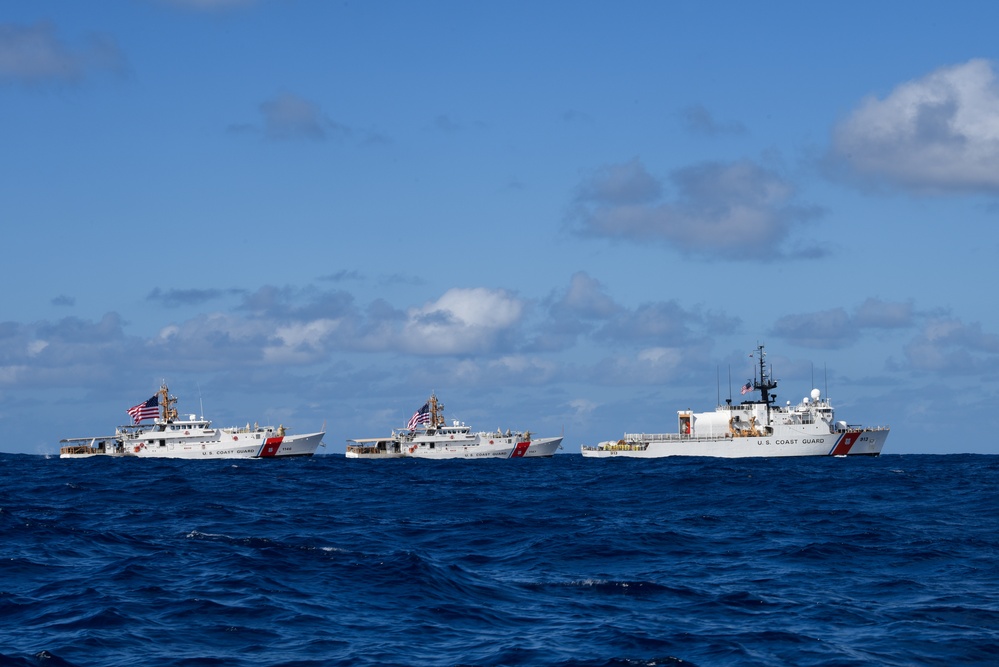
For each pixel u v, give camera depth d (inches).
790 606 1665.8
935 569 2016.5
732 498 3708.2
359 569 1907.0
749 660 1347.2
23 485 4387.3
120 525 2704.2
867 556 2161.7
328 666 1310.3
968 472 5551.2
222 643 1414.9
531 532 2536.9
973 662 1355.8
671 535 2455.7
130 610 1561.3
